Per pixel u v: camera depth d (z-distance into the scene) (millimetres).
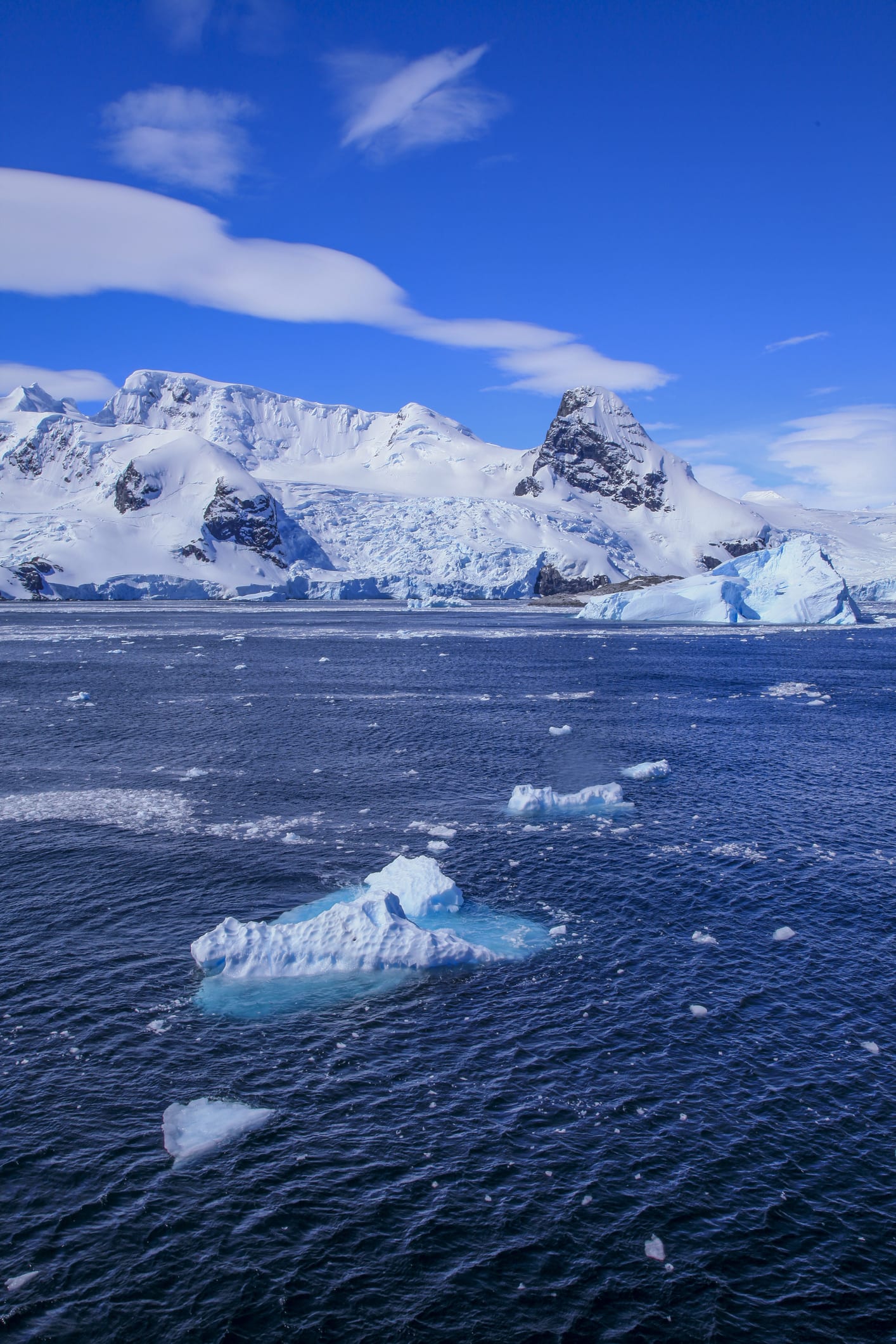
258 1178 13320
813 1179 13320
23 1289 11375
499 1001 18438
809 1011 18094
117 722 49344
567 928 22000
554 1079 15727
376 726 48250
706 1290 11422
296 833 29312
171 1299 11266
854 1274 11672
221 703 56344
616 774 37531
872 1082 15641
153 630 126062
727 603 142250
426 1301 11234
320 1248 12070
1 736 45344
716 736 46031
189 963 20031
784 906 23344
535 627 138375
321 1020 17688
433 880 23297
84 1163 13609
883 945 21031
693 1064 16203
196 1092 15312
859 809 32250
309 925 20672
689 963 20188
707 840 28656
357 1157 13758
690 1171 13469
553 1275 11664
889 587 198000
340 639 110875
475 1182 13242
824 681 68938
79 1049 16562
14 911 22828
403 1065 16141
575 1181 13289
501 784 35906
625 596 154125
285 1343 10641
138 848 27656
